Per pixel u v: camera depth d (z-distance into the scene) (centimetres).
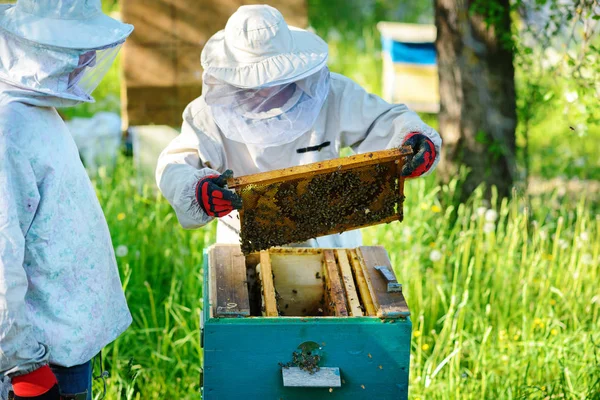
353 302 284
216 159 334
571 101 463
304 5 603
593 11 445
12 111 244
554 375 398
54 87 249
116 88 916
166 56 602
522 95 620
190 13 594
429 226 554
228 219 355
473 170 582
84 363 277
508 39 535
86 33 247
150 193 607
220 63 306
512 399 370
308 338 267
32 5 242
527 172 583
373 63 1020
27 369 246
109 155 663
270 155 340
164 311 468
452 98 583
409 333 269
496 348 418
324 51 316
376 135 338
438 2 576
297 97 314
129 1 589
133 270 484
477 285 463
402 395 277
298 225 289
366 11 1263
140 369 402
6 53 244
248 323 264
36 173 249
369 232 523
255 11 309
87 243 267
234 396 271
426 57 786
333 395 274
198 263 489
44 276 256
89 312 268
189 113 337
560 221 481
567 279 467
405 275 465
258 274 316
